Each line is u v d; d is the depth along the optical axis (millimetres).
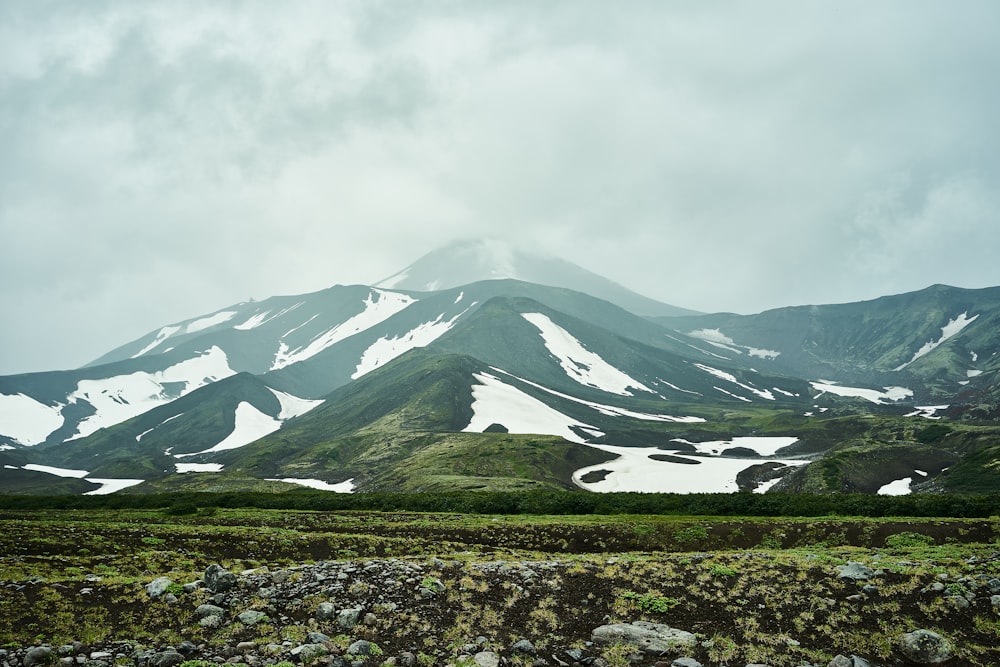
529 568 28625
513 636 20891
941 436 188500
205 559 33875
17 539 37031
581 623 22328
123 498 81875
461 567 28625
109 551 36062
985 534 40531
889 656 19734
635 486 172750
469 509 71500
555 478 174125
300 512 68500
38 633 18766
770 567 28297
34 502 77750
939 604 23172
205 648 18844
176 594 22719
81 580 24094
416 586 25062
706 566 28391
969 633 21203
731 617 22688
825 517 55500
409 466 192750
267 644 19250
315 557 38375
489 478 155000
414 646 19922
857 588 25172
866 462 153000
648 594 24641
